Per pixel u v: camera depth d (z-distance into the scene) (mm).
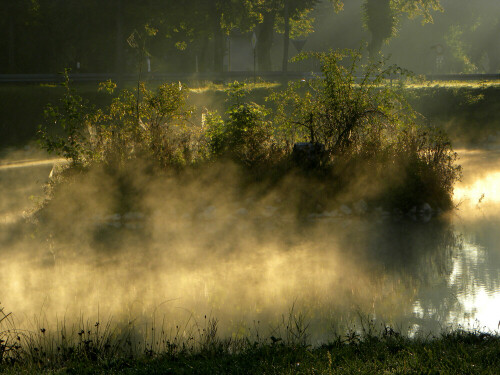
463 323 7320
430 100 35062
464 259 10633
